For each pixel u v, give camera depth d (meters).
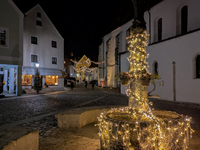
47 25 26.77
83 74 76.75
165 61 15.00
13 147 2.70
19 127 3.68
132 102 3.92
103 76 39.47
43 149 3.86
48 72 26.02
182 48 13.44
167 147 3.23
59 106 11.16
